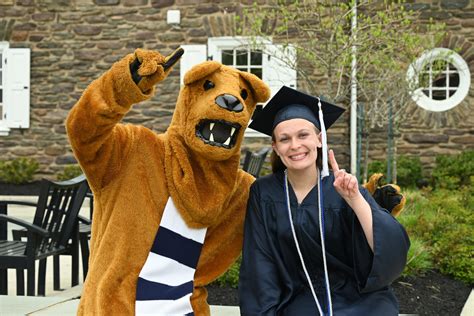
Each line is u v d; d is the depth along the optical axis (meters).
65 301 5.01
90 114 2.91
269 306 3.18
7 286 5.73
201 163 3.18
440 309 5.55
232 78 3.25
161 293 3.12
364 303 3.23
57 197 5.29
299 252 3.26
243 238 3.36
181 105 3.19
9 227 9.09
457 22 13.02
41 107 14.05
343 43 8.79
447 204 8.85
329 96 8.65
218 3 13.38
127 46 13.77
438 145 13.16
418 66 11.94
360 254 3.22
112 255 3.09
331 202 3.31
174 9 13.55
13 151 14.14
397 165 12.65
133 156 3.17
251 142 13.23
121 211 3.12
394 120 11.73
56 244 5.54
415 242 6.68
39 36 14.02
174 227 3.15
